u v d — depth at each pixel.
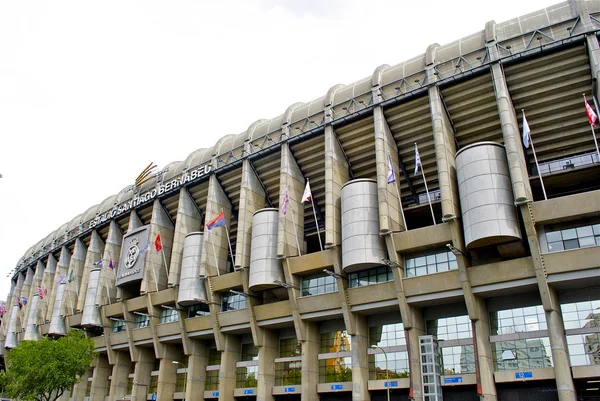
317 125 43.75
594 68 31.47
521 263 31.69
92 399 59.97
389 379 37.16
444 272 34.47
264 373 43.06
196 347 49.84
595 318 31.11
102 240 67.31
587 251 29.80
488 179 32.56
